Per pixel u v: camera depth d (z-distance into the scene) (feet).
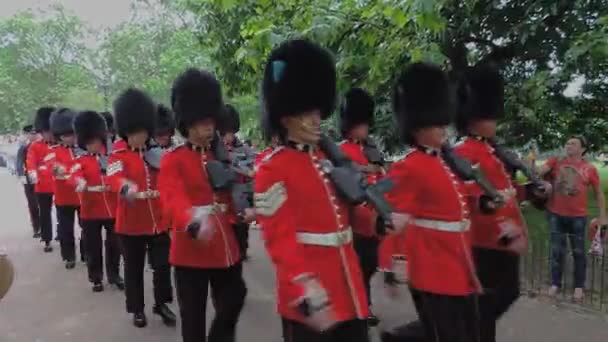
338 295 9.21
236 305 12.99
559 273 18.24
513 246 12.62
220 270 12.71
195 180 12.46
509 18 22.25
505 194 12.79
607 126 24.34
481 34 22.98
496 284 12.80
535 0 21.34
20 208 43.78
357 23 20.38
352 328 9.38
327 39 19.38
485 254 12.75
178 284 12.68
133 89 17.38
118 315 17.92
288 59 9.61
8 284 8.30
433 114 11.25
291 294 8.49
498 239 12.64
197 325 12.64
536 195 13.32
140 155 16.89
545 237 21.86
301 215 9.16
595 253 18.33
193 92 12.67
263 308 18.10
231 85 29.09
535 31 21.27
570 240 18.12
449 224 10.96
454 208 10.99
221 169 12.42
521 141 23.47
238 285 13.05
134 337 15.98
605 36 17.53
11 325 17.04
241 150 22.04
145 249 16.87
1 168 88.33
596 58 18.13
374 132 23.16
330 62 9.93
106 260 21.25
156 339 15.84
